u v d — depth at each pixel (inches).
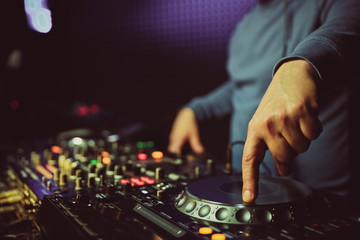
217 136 122.2
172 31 126.5
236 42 65.4
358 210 27.1
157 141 75.6
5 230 32.4
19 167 44.3
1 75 80.4
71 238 23.4
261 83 57.9
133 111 133.3
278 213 25.0
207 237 22.8
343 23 32.0
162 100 129.6
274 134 24.9
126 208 28.7
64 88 121.4
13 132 77.7
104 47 134.5
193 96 125.5
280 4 57.2
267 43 57.7
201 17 122.3
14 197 39.8
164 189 32.5
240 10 116.7
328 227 24.0
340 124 51.4
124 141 63.7
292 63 26.8
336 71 26.8
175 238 23.1
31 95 87.7
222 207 25.6
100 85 136.3
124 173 39.2
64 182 34.8
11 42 87.0
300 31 52.3
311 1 52.4
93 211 27.2
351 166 53.4
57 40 120.6
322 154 51.6
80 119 84.7
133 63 132.3
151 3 128.3
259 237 22.5
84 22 130.3
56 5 123.0
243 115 61.2
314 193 29.2
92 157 48.8
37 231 30.8
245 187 25.6
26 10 87.4
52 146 59.1
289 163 27.2
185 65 125.8
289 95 24.6
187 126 65.1
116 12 132.4
